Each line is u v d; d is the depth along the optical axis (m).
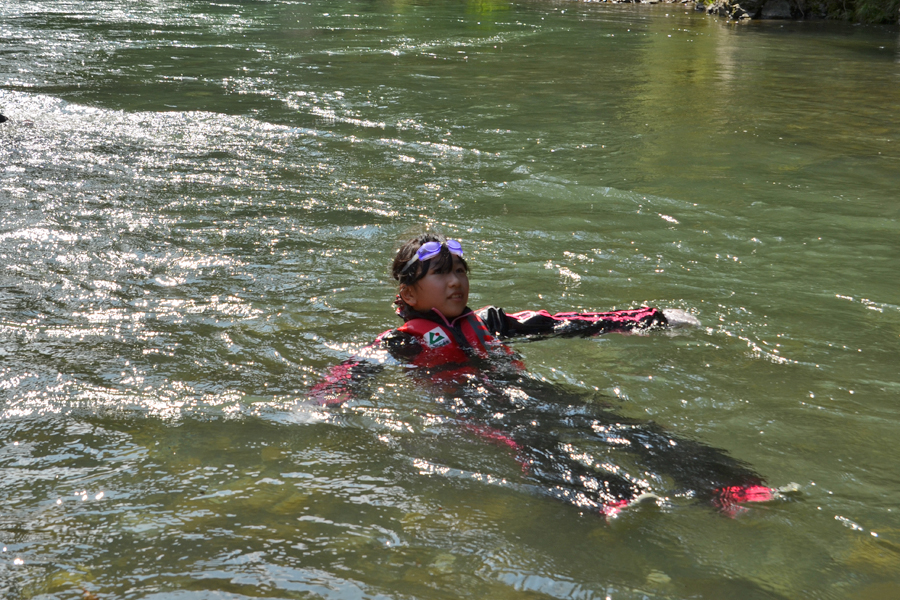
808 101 10.47
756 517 2.34
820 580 2.06
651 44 16.41
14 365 3.35
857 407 3.05
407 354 3.46
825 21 21.81
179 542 2.20
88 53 13.39
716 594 2.00
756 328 3.83
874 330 3.81
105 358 3.45
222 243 5.03
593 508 2.38
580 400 3.09
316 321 3.88
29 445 2.73
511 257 4.89
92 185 6.25
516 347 3.56
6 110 8.89
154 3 22.09
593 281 4.50
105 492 2.45
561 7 25.02
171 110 9.16
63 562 2.11
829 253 4.99
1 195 5.89
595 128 8.73
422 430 2.85
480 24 19.62
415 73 12.26
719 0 23.23
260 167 6.96
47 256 4.72
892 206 6.02
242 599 1.97
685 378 3.28
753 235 5.34
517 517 2.33
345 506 2.38
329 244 5.06
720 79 12.20
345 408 3.02
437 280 3.51
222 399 3.09
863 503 2.42
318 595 1.98
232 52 13.93
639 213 5.84
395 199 6.11
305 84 11.09
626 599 1.98
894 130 8.77
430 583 2.03
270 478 2.53
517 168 7.08
